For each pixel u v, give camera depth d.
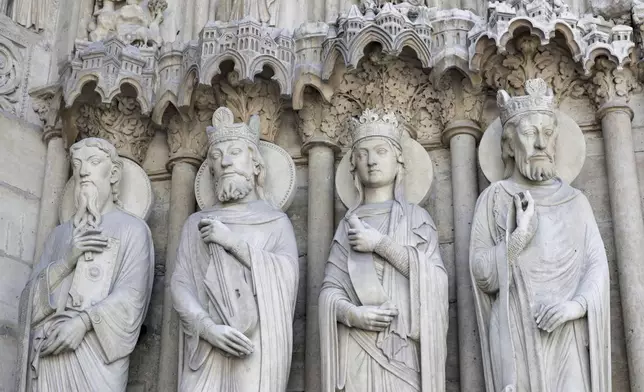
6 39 7.42
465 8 7.10
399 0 6.96
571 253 6.04
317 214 6.76
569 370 5.78
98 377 6.21
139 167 7.05
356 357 5.98
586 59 6.50
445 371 6.28
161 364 6.66
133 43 7.28
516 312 5.89
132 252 6.52
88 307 6.28
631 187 6.43
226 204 6.52
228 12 7.33
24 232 7.06
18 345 6.38
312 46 6.89
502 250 5.95
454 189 6.67
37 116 7.40
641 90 6.72
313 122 6.94
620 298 6.27
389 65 6.82
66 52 7.56
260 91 6.96
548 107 6.33
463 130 6.76
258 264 6.10
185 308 6.16
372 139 6.45
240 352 5.92
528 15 6.52
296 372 6.56
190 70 6.88
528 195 6.09
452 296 6.51
